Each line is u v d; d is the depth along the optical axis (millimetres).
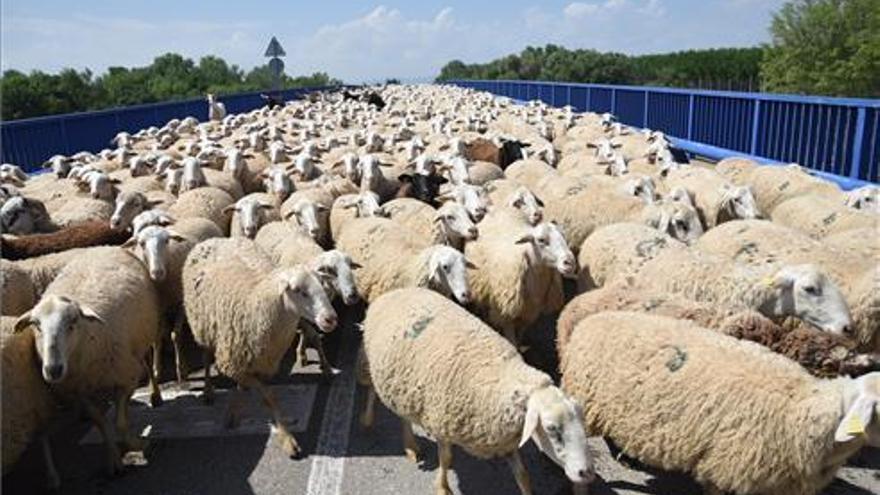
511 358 5211
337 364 7883
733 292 6488
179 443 6277
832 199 9742
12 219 9461
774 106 16250
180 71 95125
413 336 5488
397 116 25938
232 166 13516
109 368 5914
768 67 59719
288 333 6598
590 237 8164
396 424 6539
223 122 25609
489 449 5129
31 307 6941
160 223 8680
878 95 53344
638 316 5492
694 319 5797
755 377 4664
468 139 17547
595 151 15703
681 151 17062
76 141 21922
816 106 14430
